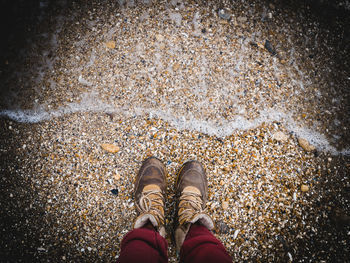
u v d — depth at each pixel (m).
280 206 1.78
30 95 1.83
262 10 1.85
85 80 1.83
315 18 1.86
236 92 1.83
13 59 1.85
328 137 1.83
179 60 1.83
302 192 1.80
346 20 1.83
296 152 1.82
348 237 1.77
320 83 1.86
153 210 1.52
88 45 1.84
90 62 1.84
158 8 1.86
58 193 1.77
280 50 1.87
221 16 1.87
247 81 1.83
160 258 1.27
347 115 1.84
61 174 1.78
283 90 1.84
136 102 1.82
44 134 1.81
